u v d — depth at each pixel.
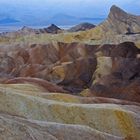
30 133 30.06
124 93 103.25
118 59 120.12
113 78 111.88
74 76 122.06
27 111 47.12
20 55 147.50
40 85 86.62
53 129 34.25
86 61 125.12
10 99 46.84
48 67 131.75
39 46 149.88
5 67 142.12
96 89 108.94
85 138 35.16
